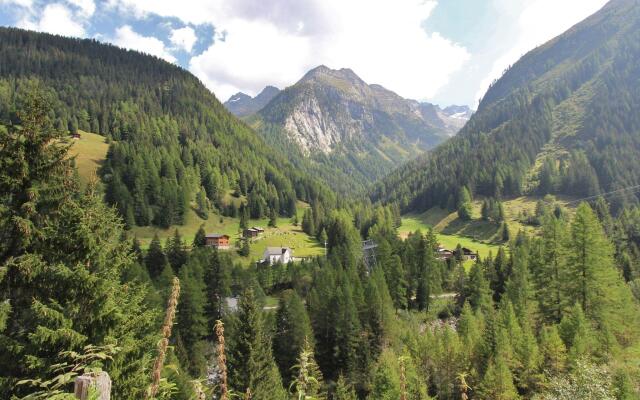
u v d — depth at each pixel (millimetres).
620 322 42219
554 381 24406
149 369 15039
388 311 66250
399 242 120500
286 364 57500
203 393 7922
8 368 12508
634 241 117938
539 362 36812
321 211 187875
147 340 15336
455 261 114562
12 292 13711
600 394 21469
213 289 86000
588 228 43062
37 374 12336
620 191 177250
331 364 62750
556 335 36375
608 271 42750
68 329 12562
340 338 61594
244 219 159875
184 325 63688
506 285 71062
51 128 14711
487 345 42719
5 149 13625
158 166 181625
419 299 89562
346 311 61312
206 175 199375
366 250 136500
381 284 72625
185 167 198750
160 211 152750
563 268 46938
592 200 180500
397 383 39500
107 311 14102
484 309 72375
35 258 13406
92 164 168000
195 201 182000
